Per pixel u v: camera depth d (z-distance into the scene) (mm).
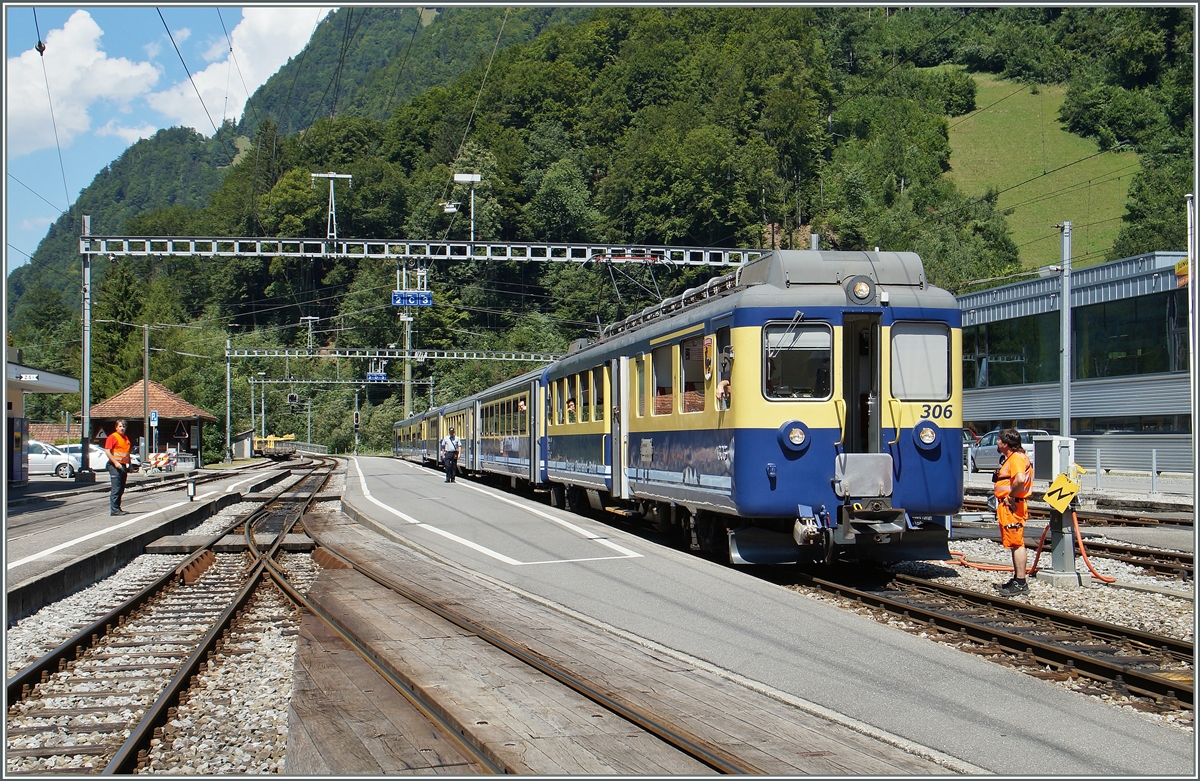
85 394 35094
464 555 14922
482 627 9391
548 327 72250
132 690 7660
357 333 87562
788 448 11648
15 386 31719
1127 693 7461
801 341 11812
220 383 79812
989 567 13547
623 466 16844
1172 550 15297
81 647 9109
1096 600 11172
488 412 32906
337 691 7238
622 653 8359
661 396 14891
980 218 98562
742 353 11820
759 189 65750
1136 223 85438
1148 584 12133
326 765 5625
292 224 83438
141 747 6168
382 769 5566
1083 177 109812
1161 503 22109
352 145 88938
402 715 6617
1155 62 115438
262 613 10797
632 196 68250
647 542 15531
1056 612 9758
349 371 90500
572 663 7953
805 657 8273
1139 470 33906
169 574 13500
